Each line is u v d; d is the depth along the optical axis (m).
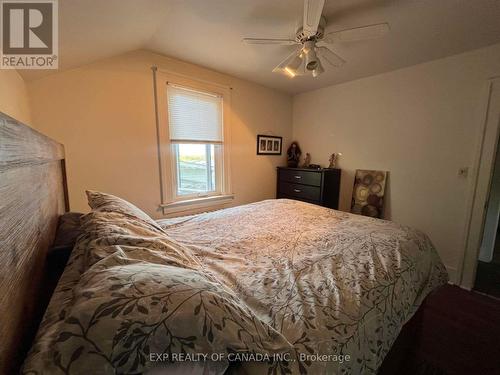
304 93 3.59
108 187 2.12
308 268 1.08
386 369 1.04
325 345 0.67
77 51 1.60
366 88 2.90
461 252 2.29
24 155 0.56
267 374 0.57
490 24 1.71
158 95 2.31
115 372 0.41
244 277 0.99
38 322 0.66
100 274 0.53
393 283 1.02
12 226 0.50
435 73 2.36
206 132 2.77
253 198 3.40
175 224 1.75
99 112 2.01
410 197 2.63
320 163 3.48
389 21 1.69
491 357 1.44
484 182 2.13
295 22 1.72
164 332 0.45
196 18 1.69
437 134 2.39
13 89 1.38
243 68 2.65
